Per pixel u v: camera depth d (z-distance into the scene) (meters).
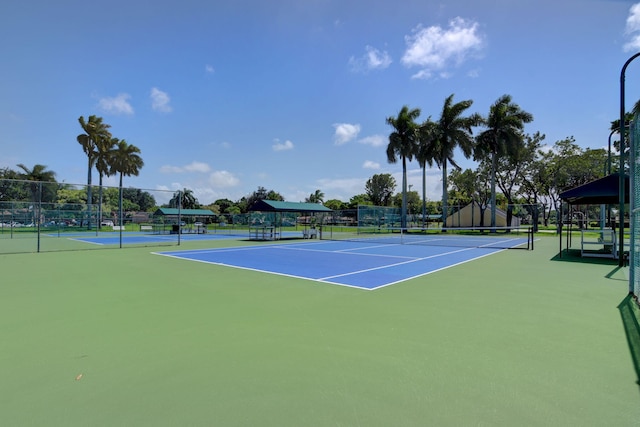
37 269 9.54
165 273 8.89
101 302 5.86
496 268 9.94
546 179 43.28
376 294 6.50
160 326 4.58
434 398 2.79
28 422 2.45
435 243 20.17
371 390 2.92
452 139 35.69
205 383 3.04
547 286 7.27
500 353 3.68
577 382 3.04
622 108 9.70
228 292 6.66
